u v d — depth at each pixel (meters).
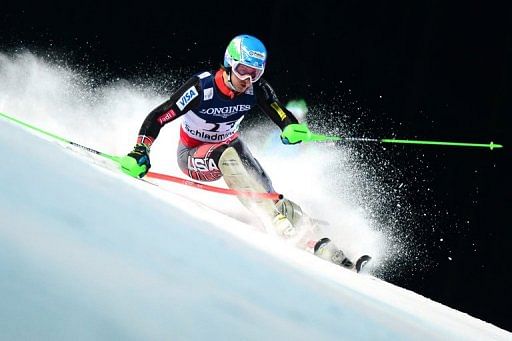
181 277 4.61
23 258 3.59
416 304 9.84
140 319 3.55
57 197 5.12
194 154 15.03
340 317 5.78
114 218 5.33
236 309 4.47
